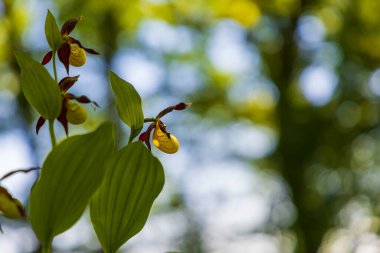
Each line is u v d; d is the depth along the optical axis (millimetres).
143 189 1712
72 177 1602
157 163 1716
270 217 10586
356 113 10352
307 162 10125
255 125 11836
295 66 10977
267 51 11070
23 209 1703
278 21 10758
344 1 10359
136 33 11195
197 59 12273
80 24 10023
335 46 10641
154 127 2049
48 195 1595
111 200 1702
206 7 10328
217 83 12125
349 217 10141
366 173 10445
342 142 10375
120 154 1689
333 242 10273
